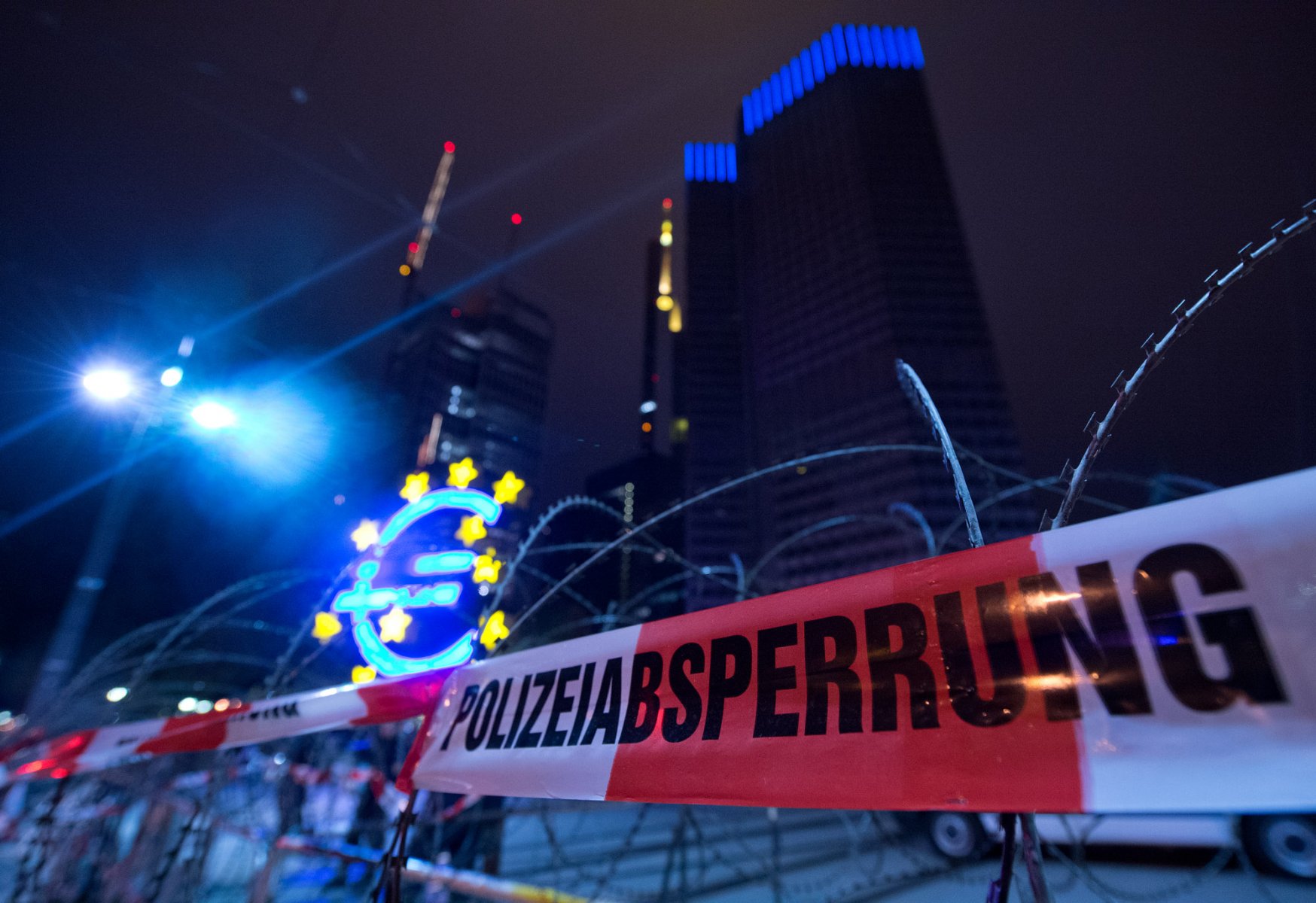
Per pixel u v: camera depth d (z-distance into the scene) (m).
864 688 1.99
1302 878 6.64
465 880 3.89
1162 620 1.58
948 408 106.38
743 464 136.75
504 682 3.14
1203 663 1.49
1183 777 1.41
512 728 2.92
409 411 142.00
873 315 116.62
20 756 5.62
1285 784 1.30
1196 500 1.65
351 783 8.98
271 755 6.45
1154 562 1.64
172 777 7.59
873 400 111.12
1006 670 1.76
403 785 3.25
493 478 141.00
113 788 8.70
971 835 7.82
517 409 164.50
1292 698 1.36
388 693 3.59
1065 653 1.69
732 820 8.76
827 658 2.10
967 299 116.38
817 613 2.20
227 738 4.06
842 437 112.69
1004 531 79.62
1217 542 1.57
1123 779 1.48
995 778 1.65
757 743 2.12
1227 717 1.42
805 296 128.38
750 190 149.25
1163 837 7.49
